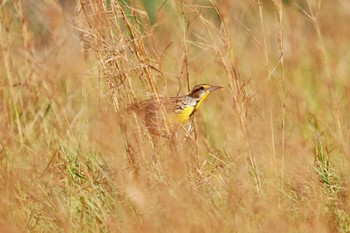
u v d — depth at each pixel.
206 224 9.98
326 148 12.52
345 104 14.33
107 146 11.60
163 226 9.95
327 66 14.31
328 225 10.22
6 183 11.23
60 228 10.64
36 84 13.61
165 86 12.23
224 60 12.05
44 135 12.98
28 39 13.62
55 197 11.07
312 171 11.55
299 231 10.12
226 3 12.07
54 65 13.24
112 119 11.71
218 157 12.29
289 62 15.59
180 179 11.12
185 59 13.11
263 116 12.31
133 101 11.92
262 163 11.64
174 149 11.81
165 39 14.91
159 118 11.98
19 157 12.21
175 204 10.01
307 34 17.66
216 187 11.22
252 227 10.18
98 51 11.95
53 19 13.25
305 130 13.44
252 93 12.20
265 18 17.59
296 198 11.04
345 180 11.45
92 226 10.62
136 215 10.66
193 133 12.77
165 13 14.89
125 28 12.23
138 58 12.00
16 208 10.81
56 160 12.14
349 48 17.56
